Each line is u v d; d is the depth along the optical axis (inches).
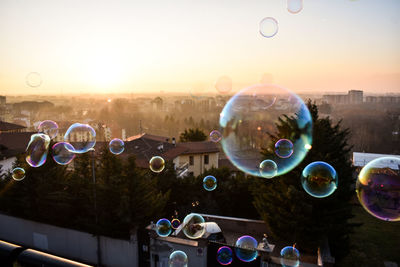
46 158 361.1
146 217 331.0
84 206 331.9
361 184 197.6
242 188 427.2
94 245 330.6
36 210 359.3
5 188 367.9
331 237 304.2
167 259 293.0
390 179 189.6
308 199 297.4
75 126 376.2
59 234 350.3
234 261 271.3
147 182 342.3
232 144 470.3
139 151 685.3
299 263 258.1
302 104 358.9
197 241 284.4
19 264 40.3
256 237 366.9
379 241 387.9
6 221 383.9
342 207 298.0
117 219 314.5
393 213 185.3
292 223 286.0
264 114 455.8
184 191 427.2
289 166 326.0
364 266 328.2
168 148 742.5
